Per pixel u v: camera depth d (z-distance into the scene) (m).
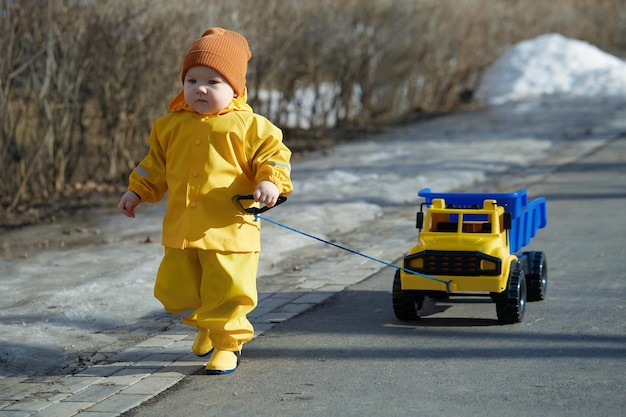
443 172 18.55
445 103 31.80
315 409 6.56
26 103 16.36
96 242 13.26
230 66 7.15
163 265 7.35
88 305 9.75
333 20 25.78
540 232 13.09
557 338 8.16
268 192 6.89
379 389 6.96
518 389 6.84
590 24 42.81
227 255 7.15
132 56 17.88
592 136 23.27
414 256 8.59
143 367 7.70
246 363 7.75
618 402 6.49
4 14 15.30
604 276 10.48
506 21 35.75
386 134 25.36
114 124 18.14
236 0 20.45
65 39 16.62
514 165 19.45
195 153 7.15
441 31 30.25
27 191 16.83
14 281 11.02
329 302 9.81
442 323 8.85
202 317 7.23
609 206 14.80
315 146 22.92
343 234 13.52
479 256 8.38
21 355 7.99
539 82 33.66
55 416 6.58
